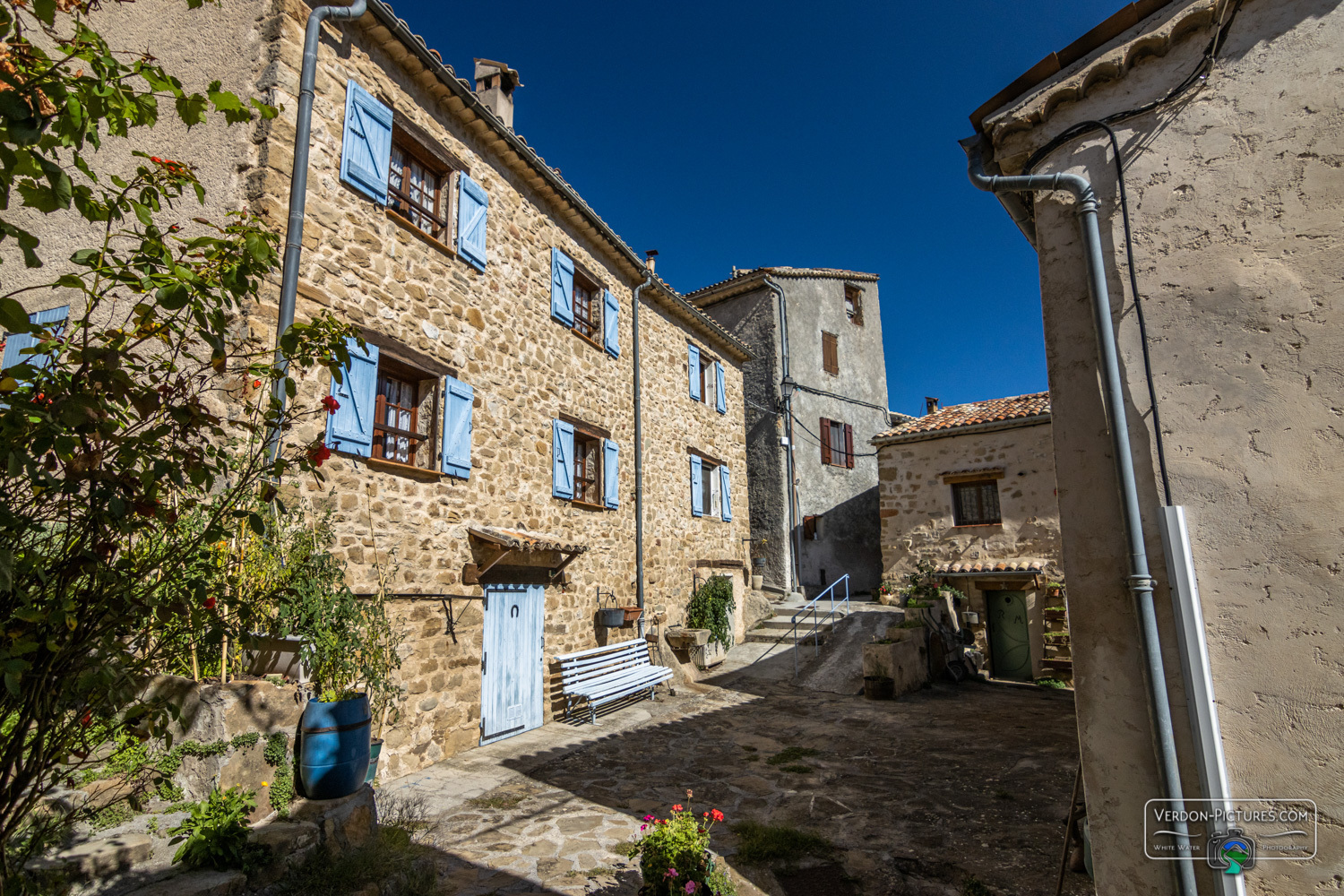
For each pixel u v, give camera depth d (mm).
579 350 9539
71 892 2699
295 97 5617
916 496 14148
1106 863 2904
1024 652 12312
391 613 6004
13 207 6543
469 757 6660
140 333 2227
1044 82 3658
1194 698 2779
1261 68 3059
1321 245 2828
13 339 6125
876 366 19641
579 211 9367
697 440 13180
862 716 8758
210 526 2354
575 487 9398
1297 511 2725
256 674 4277
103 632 2049
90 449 2020
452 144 7418
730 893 3750
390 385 6586
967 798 5703
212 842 2969
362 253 6078
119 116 1956
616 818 5195
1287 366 2822
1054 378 3355
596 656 9047
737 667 11758
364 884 3363
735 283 17375
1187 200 3133
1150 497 3018
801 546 16062
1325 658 2600
